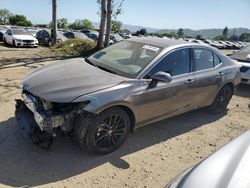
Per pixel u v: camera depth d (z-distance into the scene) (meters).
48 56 13.63
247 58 8.91
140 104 4.43
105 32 16.02
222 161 2.22
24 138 4.40
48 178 3.65
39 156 4.08
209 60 5.79
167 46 5.02
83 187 3.54
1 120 4.99
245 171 2.06
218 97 6.28
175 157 4.50
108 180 3.73
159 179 3.89
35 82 4.22
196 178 2.09
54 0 19.08
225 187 1.92
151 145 4.77
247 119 6.43
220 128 5.79
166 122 5.77
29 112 4.43
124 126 4.39
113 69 4.66
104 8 15.37
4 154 4.05
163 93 4.72
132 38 5.67
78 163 4.02
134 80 4.38
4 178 3.57
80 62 5.03
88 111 3.83
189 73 5.23
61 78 4.24
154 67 4.64
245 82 8.70
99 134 4.12
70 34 24.77
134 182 3.76
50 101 3.79
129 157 4.33
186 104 5.33
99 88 4.02
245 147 2.35
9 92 6.50
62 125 3.87
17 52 14.50
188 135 5.31
